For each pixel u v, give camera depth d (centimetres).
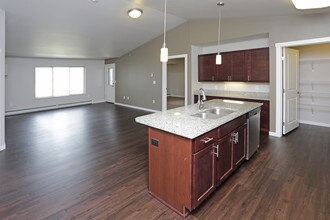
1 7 370
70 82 884
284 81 446
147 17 527
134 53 803
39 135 470
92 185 259
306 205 217
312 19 393
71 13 441
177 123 219
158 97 730
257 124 347
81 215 204
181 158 201
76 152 368
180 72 1141
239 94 564
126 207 217
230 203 222
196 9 432
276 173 287
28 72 746
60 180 271
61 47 632
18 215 203
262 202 223
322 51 513
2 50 363
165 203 222
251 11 408
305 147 384
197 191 204
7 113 703
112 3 428
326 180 266
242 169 299
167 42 663
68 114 714
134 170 300
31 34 506
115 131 503
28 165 314
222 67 576
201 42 573
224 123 236
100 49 723
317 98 536
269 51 458
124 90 878
